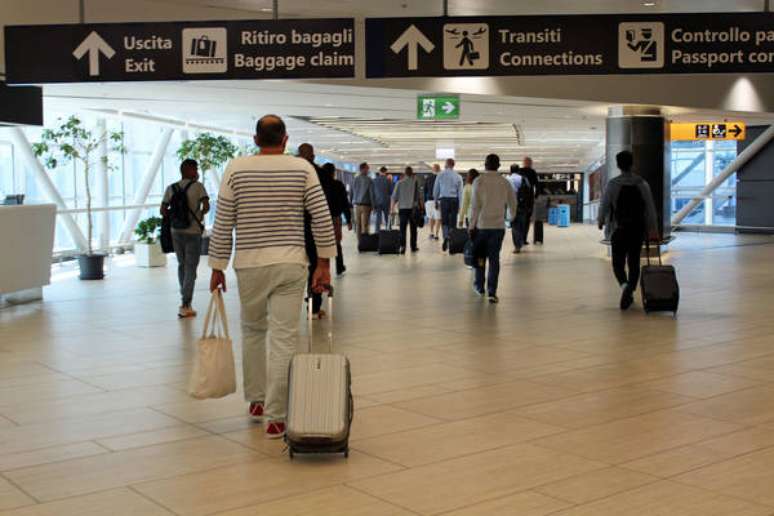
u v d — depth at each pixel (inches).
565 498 167.6
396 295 485.4
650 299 403.2
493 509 162.2
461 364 296.8
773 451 196.7
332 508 163.8
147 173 910.4
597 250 829.2
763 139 1051.3
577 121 850.1
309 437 188.4
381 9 492.4
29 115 491.8
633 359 303.7
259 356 225.8
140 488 176.1
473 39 372.8
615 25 373.1
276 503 166.7
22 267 468.4
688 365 292.8
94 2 453.4
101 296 500.4
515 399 247.1
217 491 173.8
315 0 465.1
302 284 209.0
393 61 374.0
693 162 1212.5
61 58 377.7
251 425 222.2
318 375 195.8
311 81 513.3
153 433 215.8
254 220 206.8
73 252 794.8
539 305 442.6
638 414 229.9
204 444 206.1
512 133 1093.1
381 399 248.4
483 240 458.0
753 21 374.6
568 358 306.2
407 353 317.1
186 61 375.6
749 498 166.9
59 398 253.9
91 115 784.9
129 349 332.5
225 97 603.5
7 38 378.0
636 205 418.3
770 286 518.9
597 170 1829.5
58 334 368.2
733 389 257.9
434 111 606.2
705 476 179.8
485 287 522.3
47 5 449.4
